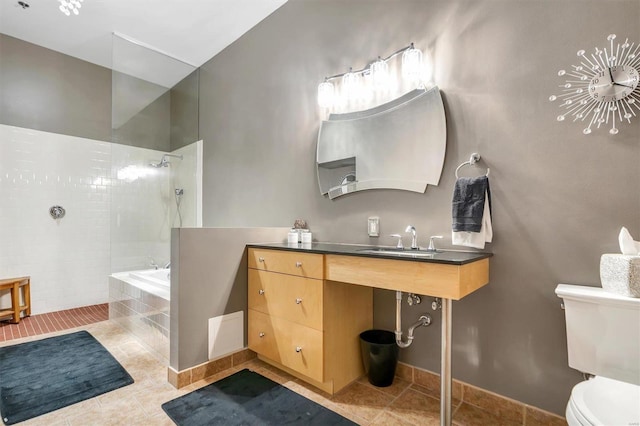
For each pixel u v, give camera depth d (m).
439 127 1.85
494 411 1.63
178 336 1.85
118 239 3.38
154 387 1.84
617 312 1.19
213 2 2.79
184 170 3.93
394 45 2.07
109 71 4.01
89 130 3.83
